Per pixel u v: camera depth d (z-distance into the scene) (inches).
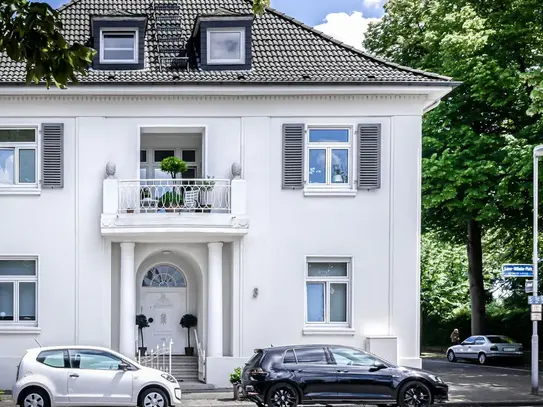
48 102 930.1
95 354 740.7
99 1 1039.0
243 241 932.6
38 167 930.7
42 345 919.0
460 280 2079.2
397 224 941.2
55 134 928.9
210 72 952.3
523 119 1349.7
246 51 961.5
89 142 933.2
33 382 722.8
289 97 940.6
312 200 939.3
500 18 1341.0
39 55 431.5
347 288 940.6
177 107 938.7
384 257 939.3
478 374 1207.6
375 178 940.6
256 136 940.0
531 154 1189.7
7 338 917.8
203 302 951.0
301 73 948.0
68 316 923.4
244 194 924.0
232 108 941.8
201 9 1047.6
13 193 926.4
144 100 935.7
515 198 1247.5
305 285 937.5
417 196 941.8
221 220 908.0
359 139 940.6
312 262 943.0
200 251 951.0
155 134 980.6
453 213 1376.7
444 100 1363.2
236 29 965.8
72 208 929.5
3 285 928.3
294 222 938.7
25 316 928.3
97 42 956.6
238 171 926.4
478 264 1520.7
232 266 936.9
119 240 922.7
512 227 1391.5
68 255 927.7
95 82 912.9
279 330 932.6
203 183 925.2
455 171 1270.9
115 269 937.5
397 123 945.5
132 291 920.9
